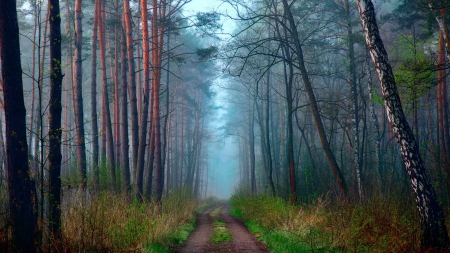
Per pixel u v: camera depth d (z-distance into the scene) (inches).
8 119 312.3
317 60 1074.7
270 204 701.9
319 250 382.3
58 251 315.3
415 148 358.6
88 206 408.8
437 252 332.5
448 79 1014.4
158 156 862.5
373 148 1160.2
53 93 364.2
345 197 635.5
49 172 335.6
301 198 895.7
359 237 395.9
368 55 928.9
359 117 940.6
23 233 303.7
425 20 873.5
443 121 973.2
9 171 310.0
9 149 310.8
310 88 710.5
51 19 371.6
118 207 500.1
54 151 358.9
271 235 509.7
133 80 762.2
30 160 332.2
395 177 906.1
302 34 996.6
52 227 338.0
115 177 756.0
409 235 376.2
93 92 832.9
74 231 358.6
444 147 938.7
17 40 318.3
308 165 1214.3
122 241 407.5
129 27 772.0
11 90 312.8
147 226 466.9
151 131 960.3
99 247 357.1
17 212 305.7
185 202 983.0
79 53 686.5
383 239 378.3
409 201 535.2
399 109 366.0
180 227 633.6
